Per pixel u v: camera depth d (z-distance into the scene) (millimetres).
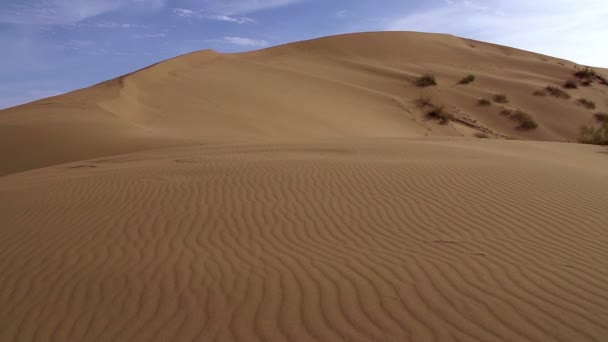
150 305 5012
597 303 4723
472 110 42469
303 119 34281
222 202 8641
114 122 24875
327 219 7695
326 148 15734
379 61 55531
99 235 7207
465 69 53312
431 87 46250
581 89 49125
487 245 6387
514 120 41156
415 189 9164
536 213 7738
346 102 41125
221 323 4613
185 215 8000
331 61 54781
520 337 4195
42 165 19906
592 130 27719
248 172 10820
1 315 4969
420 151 14422
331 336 4340
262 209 8227
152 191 9547
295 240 6836
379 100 42844
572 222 7293
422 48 60406
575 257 5922
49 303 5164
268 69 48906
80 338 4477
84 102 29484
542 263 5730
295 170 10883
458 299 4863
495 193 8867
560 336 4191
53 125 23344
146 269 5910
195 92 37062
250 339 4340
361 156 13562
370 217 7738
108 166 14914
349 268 5746
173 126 27469
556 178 10078
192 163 12750
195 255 6332
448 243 6504
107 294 5293
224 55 54688
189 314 4797
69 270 5980
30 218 8219
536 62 57062
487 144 17766
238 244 6719
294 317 4672
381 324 4488
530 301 4785
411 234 6938
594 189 9234
